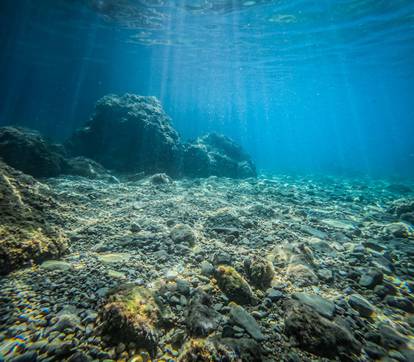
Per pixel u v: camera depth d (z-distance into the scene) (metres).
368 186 16.28
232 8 15.43
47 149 10.27
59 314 2.40
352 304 3.04
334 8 15.19
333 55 24.58
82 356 1.95
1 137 9.55
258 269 3.49
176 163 14.32
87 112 39.88
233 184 13.20
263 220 6.65
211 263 4.03
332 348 2.25
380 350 2.31
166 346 2.27
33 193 5.34
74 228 5.12
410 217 7.34
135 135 13.34
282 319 2.69
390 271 4.08
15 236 3.45
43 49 28.67
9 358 1.92
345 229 6.31
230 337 2.30
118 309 2.29
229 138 20.20
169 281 3.35
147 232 5.20
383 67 29.17
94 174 10.95
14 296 2.67
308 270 3.77
